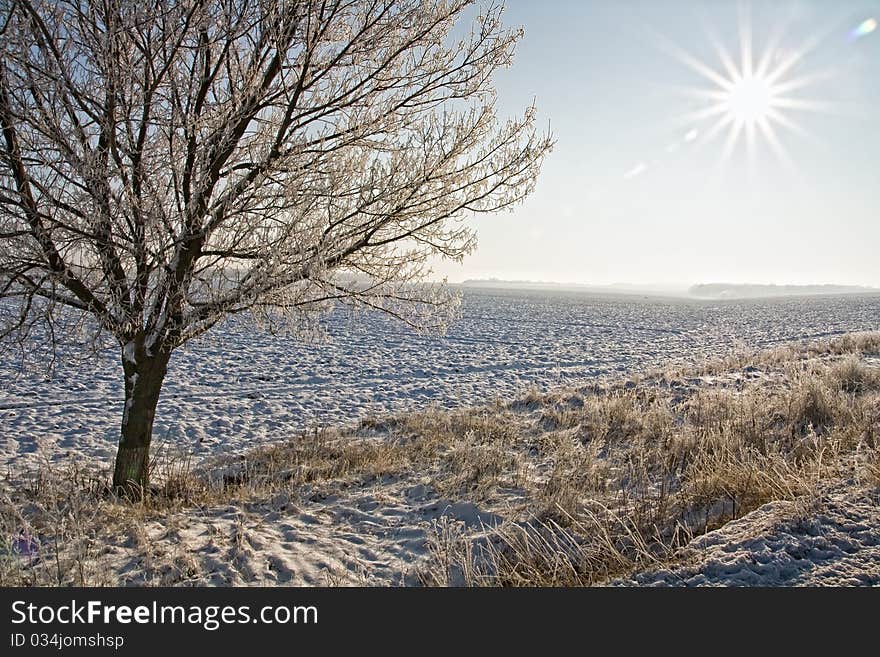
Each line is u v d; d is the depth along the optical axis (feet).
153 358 19.02
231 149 17.30
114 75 15.03
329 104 17.66
